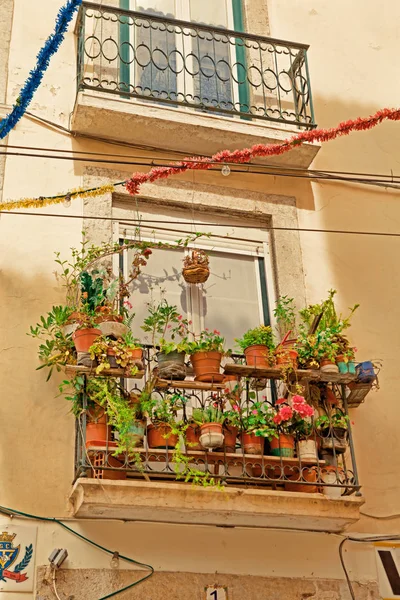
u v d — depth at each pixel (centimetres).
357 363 753
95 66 849
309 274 823
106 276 748
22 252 749
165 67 884
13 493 661
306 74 888
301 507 678
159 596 657
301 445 694
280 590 684
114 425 654
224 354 709
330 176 835
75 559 651
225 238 820
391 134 933
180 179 820
